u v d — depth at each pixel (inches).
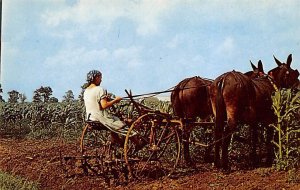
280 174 331.6
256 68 408.8
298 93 340.5
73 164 394.3
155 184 320.8
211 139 406.3
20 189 306.5
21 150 482.6
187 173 350.6
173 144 402.6
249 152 408.8
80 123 642.8
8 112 722.2
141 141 338.3
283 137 342.6
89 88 338.3
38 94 1133.7
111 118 333.1
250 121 357.7
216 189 299.1
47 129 644.1
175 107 379.9
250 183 308.3
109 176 348.2
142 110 342.6
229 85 342.0
